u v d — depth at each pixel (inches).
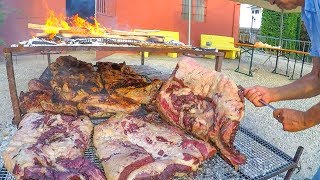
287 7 78.2
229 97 95.0
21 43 116.9
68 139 93.4
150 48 121.6
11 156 81.0
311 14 71.6
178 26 484.7
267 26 693.3
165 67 372.2
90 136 102.0
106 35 152.7
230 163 91.3
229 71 408.8
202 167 96.3
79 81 154.6
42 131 96.3
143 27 461.1
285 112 81.4
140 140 96.6
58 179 74.7
